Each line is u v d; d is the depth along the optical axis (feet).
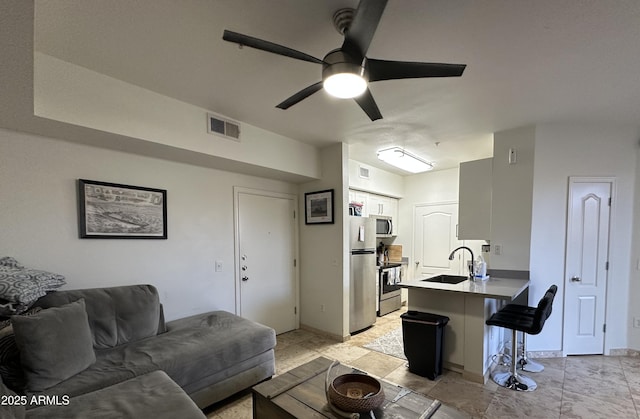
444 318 9.30
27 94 5.40
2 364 5.53
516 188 11.14
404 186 19.99
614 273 10.88
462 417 4.73
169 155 9.37
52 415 4.73
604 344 10.91
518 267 11.07
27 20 3.68
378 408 4.88
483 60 6.55
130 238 9.02
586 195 10.87
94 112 7.01
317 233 13.60
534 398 8.04
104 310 7.50
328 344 12.11
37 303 6.76
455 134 11.65
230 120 9.86
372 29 4.36
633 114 9.67
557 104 8.89
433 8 4.99
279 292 13.43
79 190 8.01
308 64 6.77
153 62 6.67
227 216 11.64
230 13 5.19
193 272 10.54
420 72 5.35
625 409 7.53
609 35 5.64
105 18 5.23
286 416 4.91
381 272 16.38
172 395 5.35
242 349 7.91
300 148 12.47
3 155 6.97
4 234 6.97
